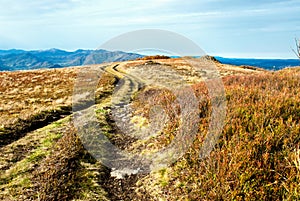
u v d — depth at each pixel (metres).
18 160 8.94
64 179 7.27
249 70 47.91
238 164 5.88
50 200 6.39
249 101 9.06
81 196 6.62
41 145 10.27
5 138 11.34
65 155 8.71
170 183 6.94
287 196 4.98
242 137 7.04
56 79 41.81
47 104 22.14
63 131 12.00
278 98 8.83
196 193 6.11
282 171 5.65
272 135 6.61
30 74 49.88
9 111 19.69
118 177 7.85
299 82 11.80
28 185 7.07
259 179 5.54
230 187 5.66
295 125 7.01
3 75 48.09
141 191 7.00
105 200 6.54
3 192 6.76
